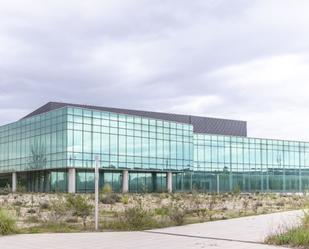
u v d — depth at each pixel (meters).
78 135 69.38
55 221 22.36
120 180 77.06
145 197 52.41
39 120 75.56
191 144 87.50
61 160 69.19
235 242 15.05
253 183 99.81
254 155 100.88
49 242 15.23
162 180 83.88
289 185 105.62
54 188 73.62
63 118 69.00
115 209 32.00
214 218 24.72
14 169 83.38
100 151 71.94
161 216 22.86
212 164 94.38
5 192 71.94
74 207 25.20
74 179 69.00
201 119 107.19
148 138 79.56
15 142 83.38
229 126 112.31
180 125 85.62
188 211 26.48
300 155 108.56
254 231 18.11
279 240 14.55
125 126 75.94
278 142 105.06
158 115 99.12
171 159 83.38
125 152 75.62
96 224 19.00
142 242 15.14
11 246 14.46
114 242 15.16
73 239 15.91
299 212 28.58
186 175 89.31
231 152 97.62
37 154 75.75
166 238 16.08
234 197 54.72
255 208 32.12
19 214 27.56
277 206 37.28
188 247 14.02
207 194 65.38
